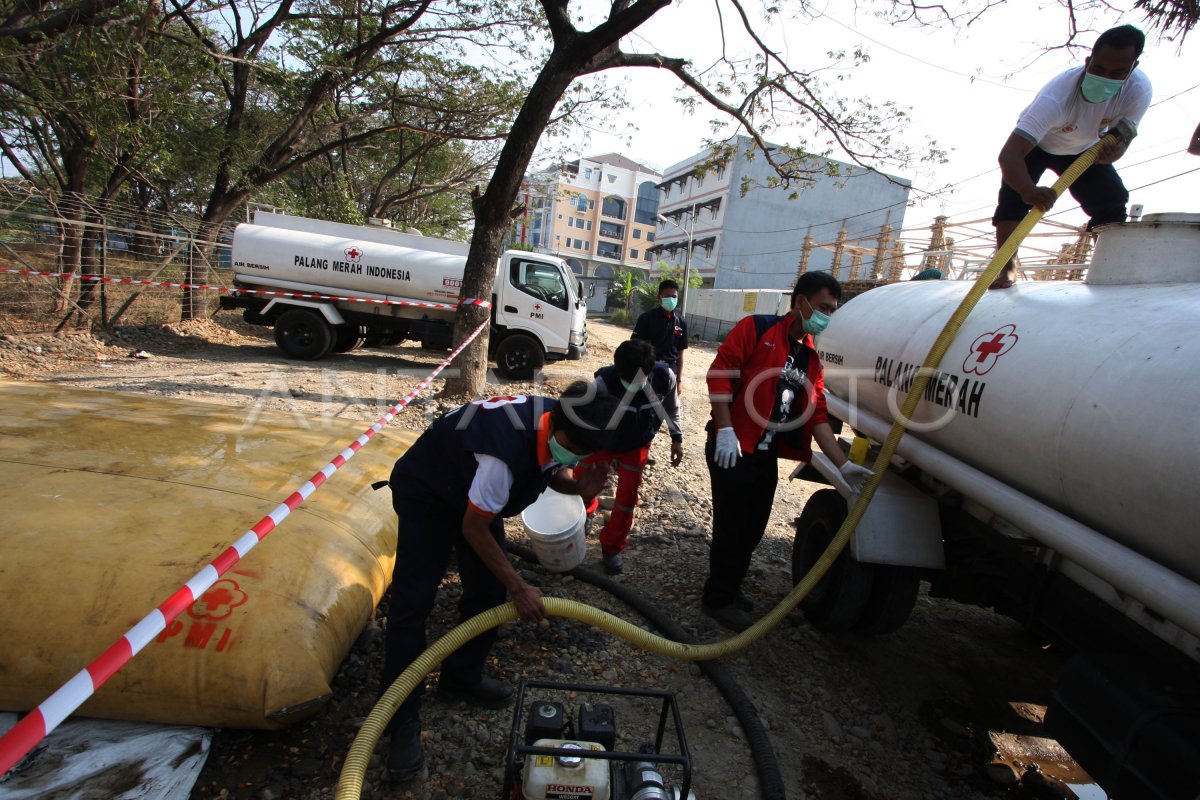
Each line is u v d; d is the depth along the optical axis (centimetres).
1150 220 229
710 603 343
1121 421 184
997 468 241
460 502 215
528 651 301
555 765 185
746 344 309
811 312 295
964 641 377
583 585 365
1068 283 264
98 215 1079
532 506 378
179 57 1115
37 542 229
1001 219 316
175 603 168
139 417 360
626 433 251
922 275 407
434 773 228
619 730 258
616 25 676
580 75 759
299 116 1373
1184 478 163
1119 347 199
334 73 1303
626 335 2769
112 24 909
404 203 2364
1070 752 193
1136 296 218
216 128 1283
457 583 350
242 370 911
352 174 2323
